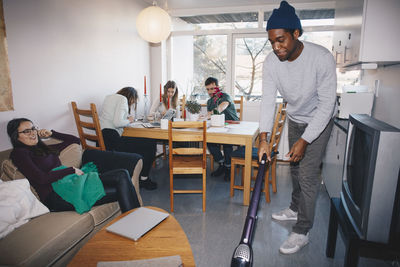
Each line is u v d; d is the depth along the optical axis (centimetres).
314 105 175
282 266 175
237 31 420
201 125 231
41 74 243
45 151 194
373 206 122
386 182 118
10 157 178
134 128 279
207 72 446
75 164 219
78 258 115
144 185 302
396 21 194
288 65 163
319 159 174
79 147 227
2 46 206
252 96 434
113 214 190
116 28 345
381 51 199
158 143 427
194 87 452
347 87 284
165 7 421
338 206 164
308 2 382
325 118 154
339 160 233
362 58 204
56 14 255
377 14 196
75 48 280
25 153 177
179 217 238
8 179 175
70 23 272
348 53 248
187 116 392
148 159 298
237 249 90
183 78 454
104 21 322
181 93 456
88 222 166
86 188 175
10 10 213
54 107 258
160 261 111
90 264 111
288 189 304
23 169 174
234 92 439
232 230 217
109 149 271
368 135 129
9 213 147
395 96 215
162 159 424
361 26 201
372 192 121
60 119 265
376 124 130
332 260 180
